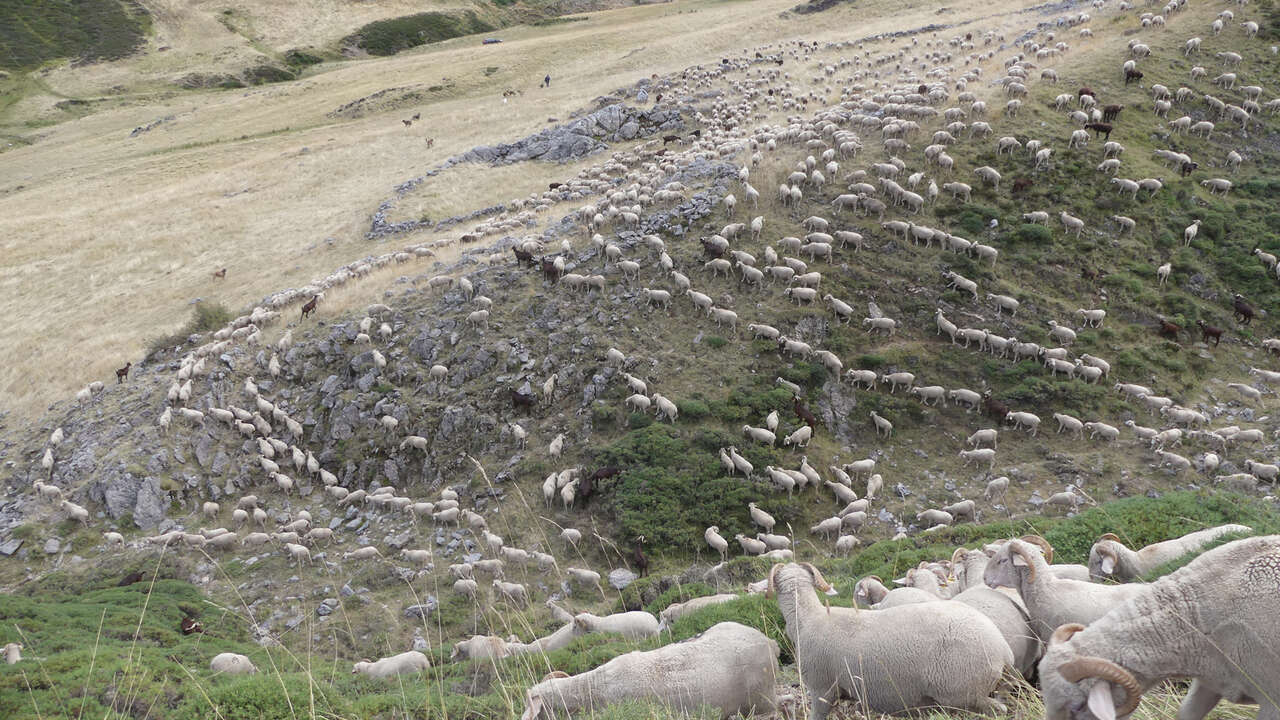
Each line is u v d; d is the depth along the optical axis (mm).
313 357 33312
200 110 91625
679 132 53875
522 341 30609
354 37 130750
